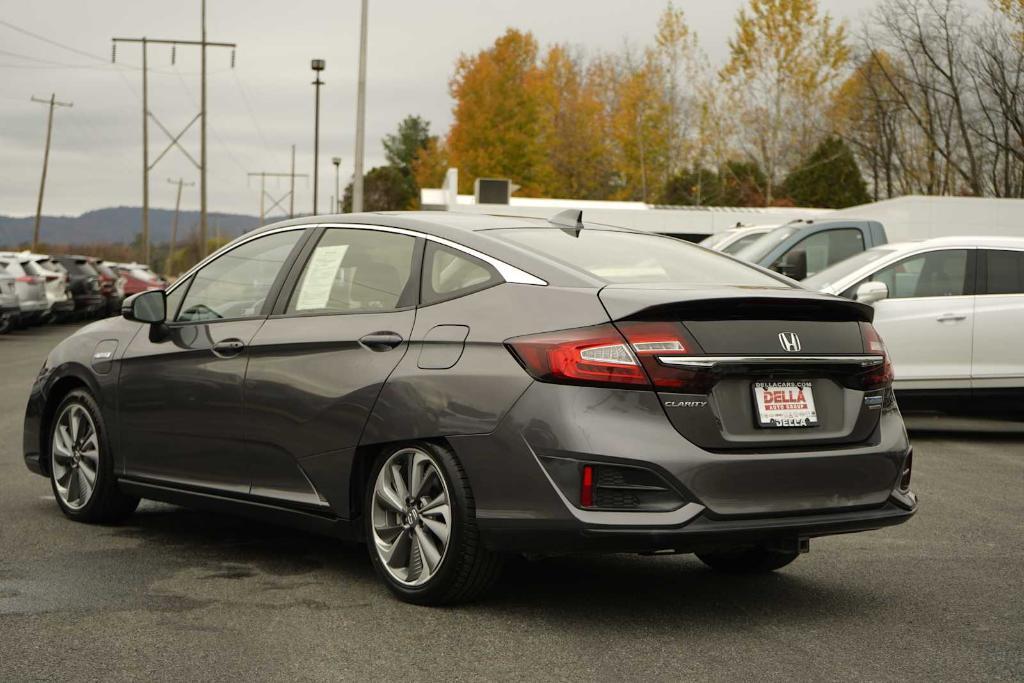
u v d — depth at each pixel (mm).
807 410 4453
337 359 4969
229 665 3906
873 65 38000
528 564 5594
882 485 4566
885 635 4391
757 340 4344
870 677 3865
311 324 5188
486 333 4480
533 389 4277
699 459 4160
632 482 4137
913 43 35312
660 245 5242
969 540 6254
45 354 21234
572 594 4980
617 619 4574
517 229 5020
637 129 45375
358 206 31719
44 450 6648
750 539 4277
